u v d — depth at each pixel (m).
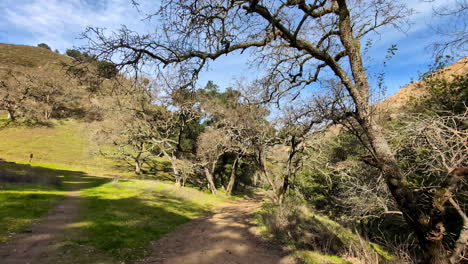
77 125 57.88
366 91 5.55
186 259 7.49
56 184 20.52
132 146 40.59
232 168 39.06
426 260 4.21
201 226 12.88
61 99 59.75
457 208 4.05
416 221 4.50
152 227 11.10
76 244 7.37
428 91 10.18
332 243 9.39
